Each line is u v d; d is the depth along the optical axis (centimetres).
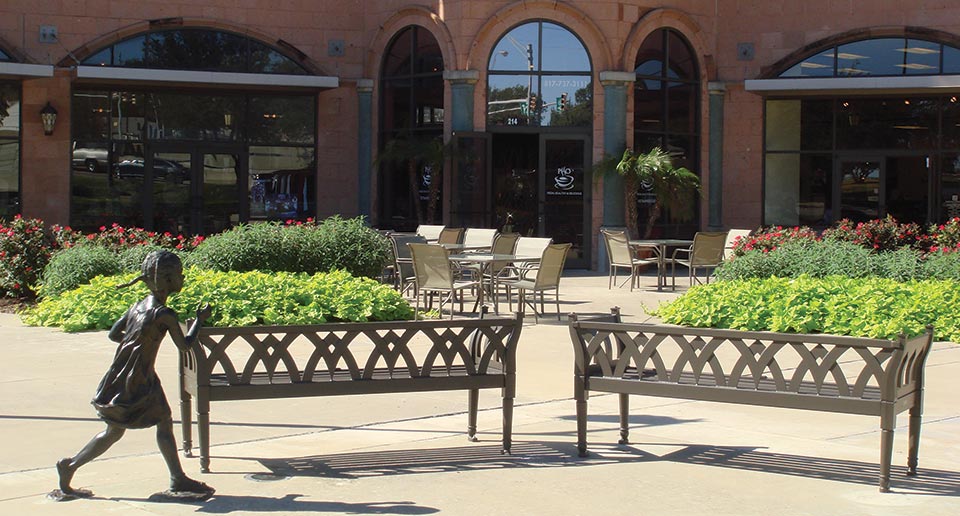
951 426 761
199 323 567
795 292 1218
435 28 2120
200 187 2222
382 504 555
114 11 2136
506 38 2098
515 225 2130
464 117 2083
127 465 627
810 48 2227
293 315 1180
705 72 2239
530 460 653
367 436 715
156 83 2133
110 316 1199
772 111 2281
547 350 1094
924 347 614
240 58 2220
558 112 2109
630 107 2112
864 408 590
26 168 2105
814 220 2269
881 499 573
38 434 706
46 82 2111
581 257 2127
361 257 1427
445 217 2083
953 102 2175
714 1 2252
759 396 620
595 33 2094
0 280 1464
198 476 605
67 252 1400
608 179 2084
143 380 547
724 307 1232
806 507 557
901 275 1412
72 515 526
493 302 1524
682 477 616
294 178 2273
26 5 2089
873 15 2192
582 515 540
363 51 2272
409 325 657
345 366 959
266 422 754
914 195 2214
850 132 2250
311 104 2278
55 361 988
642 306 1420
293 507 547
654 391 648
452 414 791
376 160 2153
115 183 2169
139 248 1427
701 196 2183
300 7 2244
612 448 688
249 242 1385
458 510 546
